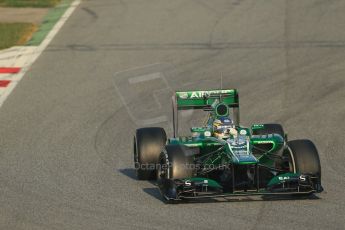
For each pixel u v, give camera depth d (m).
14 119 58.78
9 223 36.56
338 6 89.19
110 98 63.38
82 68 72.00
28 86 67.50
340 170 45.50
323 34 79.38
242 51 74.94
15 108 61.66
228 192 38.38
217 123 40.44
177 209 37.78
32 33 84.75
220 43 77.81
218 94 43.66
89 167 46.81
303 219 35.97
